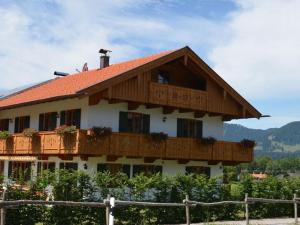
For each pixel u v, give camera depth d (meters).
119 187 19.55
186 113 31.72
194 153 30.44
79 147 25.42
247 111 33.00
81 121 27.66
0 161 35.78
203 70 30.58
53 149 27.45
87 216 18.39
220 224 20.48
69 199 18.08
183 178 21.73
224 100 32.09
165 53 30.00
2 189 16.98
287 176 28.12
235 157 32.88
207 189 22.34
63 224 17.84
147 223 20.11
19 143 31.02
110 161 28.00
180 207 21.05
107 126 27.77
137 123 29.25
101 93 26.41
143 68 27.53
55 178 18.12
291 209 25.81
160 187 20.88
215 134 33.28
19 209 17.02
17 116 34.56
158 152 28.56
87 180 18.72
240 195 23.83
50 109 30.78
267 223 21.52
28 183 17.70
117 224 19.19
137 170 29.33
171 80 30.61
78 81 31.83
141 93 27.77
